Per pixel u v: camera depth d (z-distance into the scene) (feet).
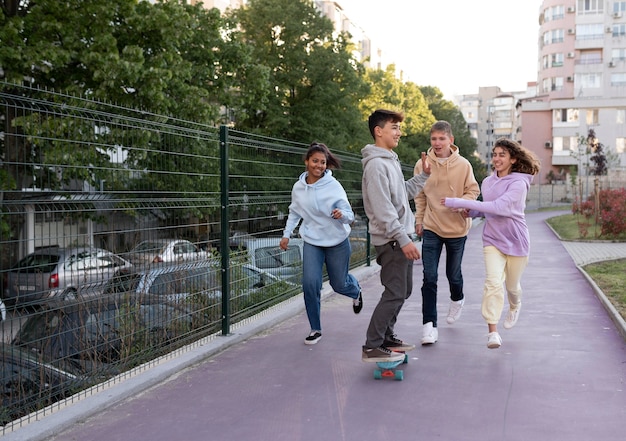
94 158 15.07
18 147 12.93
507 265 19.44
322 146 19.57
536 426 12.61
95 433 12.62
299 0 92.38
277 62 91.86
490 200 19.10
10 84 13.06
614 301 26.66
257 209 24.25
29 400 13.37
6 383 12.82
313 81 92.68
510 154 19.08
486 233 19.24
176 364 17.08
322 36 94.17
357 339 20.77
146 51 56.80
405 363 17.49
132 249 16.52
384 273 16.05
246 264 23.32
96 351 15.26
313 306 20.16
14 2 50.85
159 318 17.83
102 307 15.46
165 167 18.06
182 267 18.90
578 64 265.54
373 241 16.11
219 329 21.01
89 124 14.98
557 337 20.72
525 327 22.44
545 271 41.14
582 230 76.07
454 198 19.20
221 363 17.92
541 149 258.16
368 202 15.96
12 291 12.65
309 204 19.53
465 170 19.90
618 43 261.65
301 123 92.02
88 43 51.06
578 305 27.30
